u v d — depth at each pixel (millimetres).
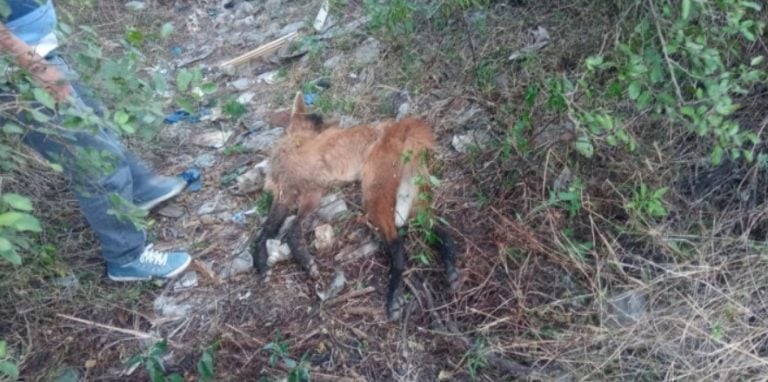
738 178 3422
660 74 2932
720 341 2852
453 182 3896
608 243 3289
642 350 3014
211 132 5012
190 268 3799
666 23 3049
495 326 3227
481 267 3459
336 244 3766
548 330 3145
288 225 3908
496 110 4176
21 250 3664
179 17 6949
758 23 2943
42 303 3658
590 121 3115
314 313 3451
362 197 3771
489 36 4828
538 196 3639
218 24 6727
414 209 3586
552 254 3369
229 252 3910
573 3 4535
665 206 3381
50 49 3102
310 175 3725
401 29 5215
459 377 3086
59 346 3479
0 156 2779
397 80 4961
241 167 4559
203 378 3133
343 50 5523
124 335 3512
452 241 3535
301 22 6188
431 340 3244
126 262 3688
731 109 2744
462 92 4508
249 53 5891
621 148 3596
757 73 2881
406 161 3443
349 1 6117
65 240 4074
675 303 3088
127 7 6945
